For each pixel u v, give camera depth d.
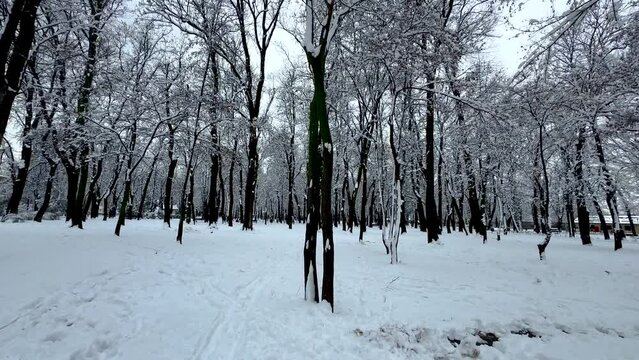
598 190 19.38
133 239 13.02
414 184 28.30
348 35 11.94
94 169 22.80
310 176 7.17
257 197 52.94
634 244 21.38
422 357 4.80
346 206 57.88
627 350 5.12
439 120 24.02
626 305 7.41
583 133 16.95
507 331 5.93
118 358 4.41
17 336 4.68
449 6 16.05
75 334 4.91
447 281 9.48
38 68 15.20
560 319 6.51
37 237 11.06
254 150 22.94
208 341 5.05
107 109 16.27
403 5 9.47
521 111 12.78
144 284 7.53
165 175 44.50
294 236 20.36
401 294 7.98
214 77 20.58
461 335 5.68
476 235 24.19
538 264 12.45
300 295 7.54
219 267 10.04
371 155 26.72
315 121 7.34
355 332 5.53
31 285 6.34
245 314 6.24
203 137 19.45
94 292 6.58
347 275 9.80
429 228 18.62
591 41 15.58
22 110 17.28
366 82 13.74
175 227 21.70
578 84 13.90
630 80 11.91
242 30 21.67
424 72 11.06
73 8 12.55
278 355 4.62
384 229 13.80
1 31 5.88
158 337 5.07
